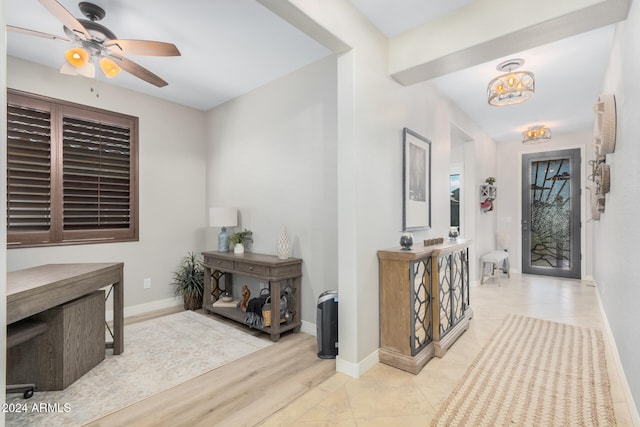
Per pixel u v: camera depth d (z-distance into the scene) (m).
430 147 3.52
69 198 3.39
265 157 3.71
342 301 2.38
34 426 1.79
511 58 3.11
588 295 4.60
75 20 1.95
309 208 3.25
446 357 2.61
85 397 2.08
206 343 2.94
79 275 2.25
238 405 1.99
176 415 1.89
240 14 2.43
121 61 2.47
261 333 3.21
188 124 4.42
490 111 4.67
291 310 3.31
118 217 3.74
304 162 3.30
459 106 4.46
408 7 2.33
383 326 2.54
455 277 3.07
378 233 2.59
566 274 5.91
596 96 4.07
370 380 2.26
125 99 3.81
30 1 2.29
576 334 3.08
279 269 3.08
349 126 2.35
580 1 1.88
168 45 2.24
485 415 1.84
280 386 2.20
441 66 2.58
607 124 2.42
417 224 3.21
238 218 4.07
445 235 3.97
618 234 2.38
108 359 2.61
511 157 6.48
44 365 2.15
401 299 2.45
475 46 2.28
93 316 2.47
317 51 2.99
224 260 3.57
